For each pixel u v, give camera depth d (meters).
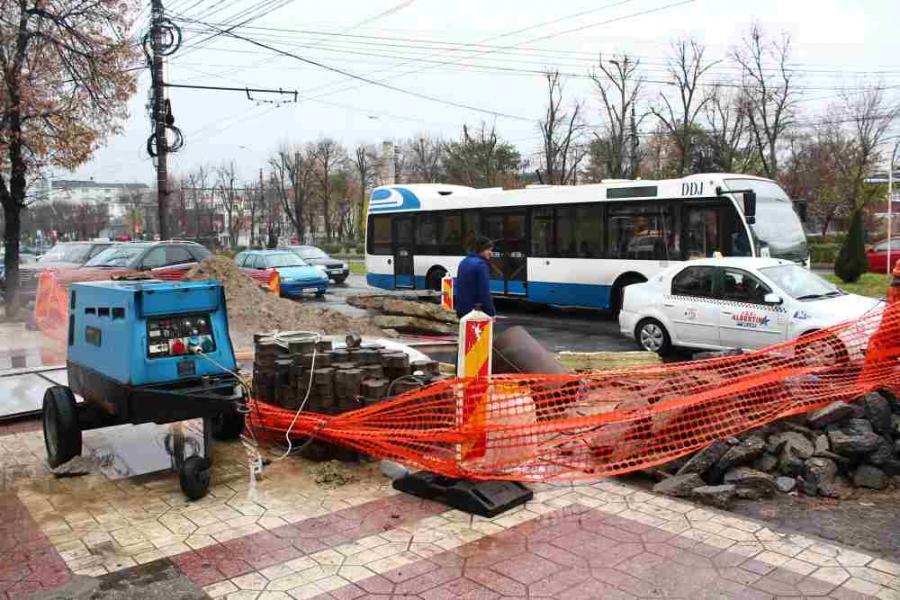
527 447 5.55
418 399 5.97
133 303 5.32
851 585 3.99
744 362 7.24
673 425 6.00
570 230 17.19
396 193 21.64
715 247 14.70
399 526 4.87
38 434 7.17
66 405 5.84
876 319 8.09
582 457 6.17
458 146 56.69
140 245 16.80
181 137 23.38
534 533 4.74
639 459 5.65
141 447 6.72
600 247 16.61
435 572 4.20
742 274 10.49
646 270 15.76
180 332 5.55
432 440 5.32
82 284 6.22
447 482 5.38
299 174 70.06
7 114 16.61
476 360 5.32
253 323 13.48
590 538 4.65
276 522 4.95
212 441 6.88
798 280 10.35
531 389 6.25
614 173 43.25
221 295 5.77
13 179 17.23
